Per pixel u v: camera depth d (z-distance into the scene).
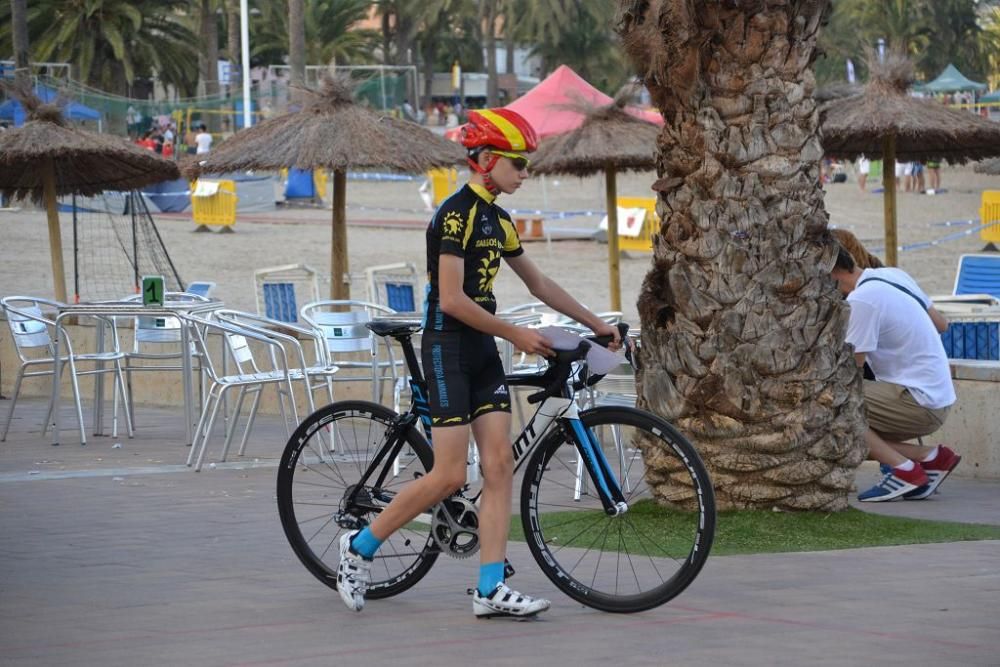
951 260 62.06
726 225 17.25
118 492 20.84
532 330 12.77
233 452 25.31
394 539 13.91
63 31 128.12
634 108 37.53
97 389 27.66
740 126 17.28
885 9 164.88
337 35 169.38
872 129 30.52
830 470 17.61
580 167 37.06
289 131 31.91
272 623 12.84
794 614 13.03
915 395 20.14
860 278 20.98
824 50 17.88
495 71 174.88
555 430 13.51
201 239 71.56
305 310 25.20
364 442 14.15
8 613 13.20
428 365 12.96
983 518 18.84
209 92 150.00
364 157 31.05
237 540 17.08
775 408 17.33
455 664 11.30
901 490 20.27
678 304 17.53
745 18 17.16
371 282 34.38
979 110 121.19
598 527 14.52
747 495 17.55
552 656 11.57
